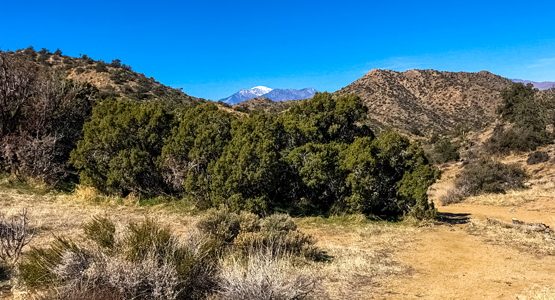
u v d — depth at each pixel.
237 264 7.34
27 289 6.35
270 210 16.48
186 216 15.40
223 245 10.12
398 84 146.25
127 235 6.86
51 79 24.50
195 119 18.50
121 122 19.00
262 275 6.24
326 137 19.22
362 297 7.92
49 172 20.34
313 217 16.53
